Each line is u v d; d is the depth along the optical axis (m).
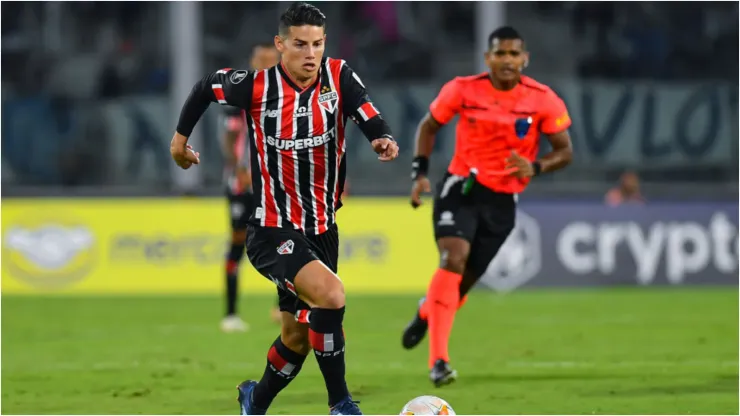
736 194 49.25
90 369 27.41
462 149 24.83
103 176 54.62
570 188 49.22
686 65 58.22
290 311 17.77
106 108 54.66
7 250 47.47
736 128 55.78
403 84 56.47
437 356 23.31
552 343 32.12
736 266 48.88
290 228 17.67
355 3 57.06
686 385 24.31
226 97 17.73
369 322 37.75
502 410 21.30
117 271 47.50
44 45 56.75
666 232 48.72
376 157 53.66
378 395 23.20
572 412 21.05
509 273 48.09
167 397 23.14
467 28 57.59
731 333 34.28
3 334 35.00
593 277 48.50
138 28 57.16
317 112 17.50
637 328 35.66
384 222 47.81
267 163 17.75
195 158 18.81
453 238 24.28
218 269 47.62
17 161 54.34
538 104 24.66
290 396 23.02
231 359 28.95
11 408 21.89
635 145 55.56
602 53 58.00
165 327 36.56
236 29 56.41
